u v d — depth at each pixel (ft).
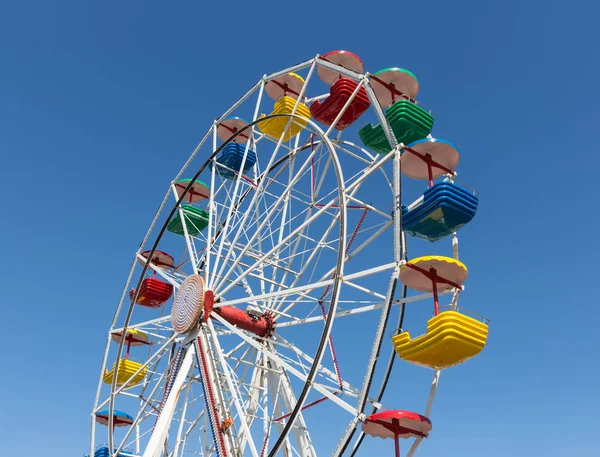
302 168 69.41
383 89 72.79
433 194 54.49
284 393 65.98
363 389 49.34
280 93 81.51
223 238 70.59
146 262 76.48
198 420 69.92
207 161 75.05
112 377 78.79
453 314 47.75
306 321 65.87
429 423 49.62
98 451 84.02
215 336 63.67
